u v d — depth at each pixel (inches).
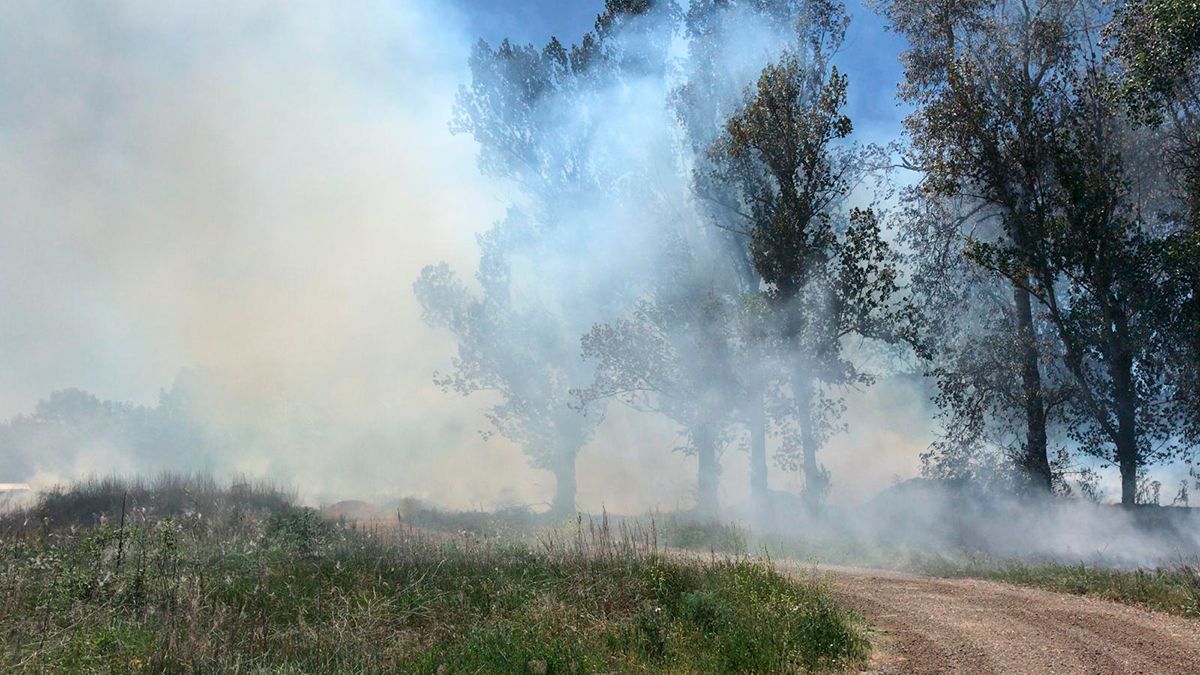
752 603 478.0
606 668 401.4
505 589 513.7
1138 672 391.9
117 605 466.9
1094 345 1020.5
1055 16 1099.9
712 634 445.7
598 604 493.4
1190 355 974.4
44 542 631.8
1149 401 1021.8
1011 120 1048.2
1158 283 991.6
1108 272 999.6
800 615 457.4
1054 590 642.8
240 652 400.5
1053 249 1007.0
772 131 1146.0
